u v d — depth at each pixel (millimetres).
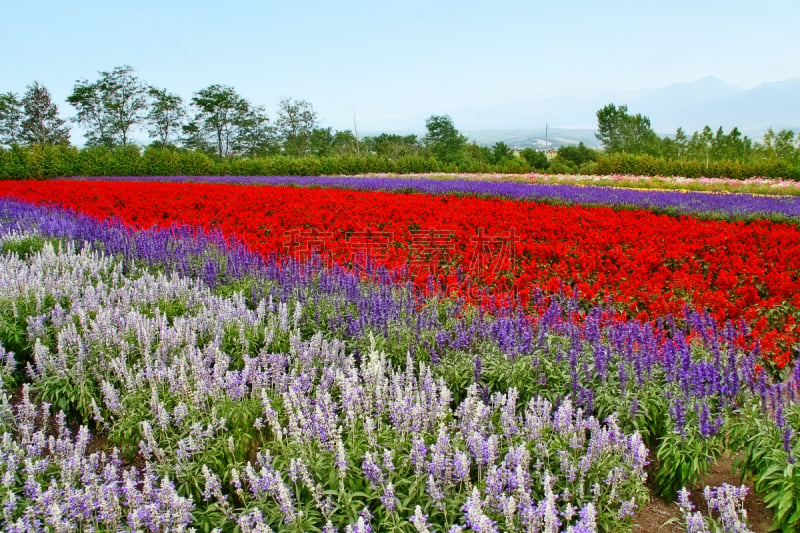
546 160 63281
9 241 11062
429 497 3770
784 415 4352
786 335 6410
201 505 4133
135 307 7285
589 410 4996
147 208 16062
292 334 6129
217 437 4594
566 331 6109
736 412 4707
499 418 4785
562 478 4090
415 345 6223
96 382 5684
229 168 42938
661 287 8102
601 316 6496
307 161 42844
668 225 12688
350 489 3887
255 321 6641
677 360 5180
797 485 3945
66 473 3943
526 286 8227
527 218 13562
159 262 9734
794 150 53938
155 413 4777
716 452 4680
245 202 17031
